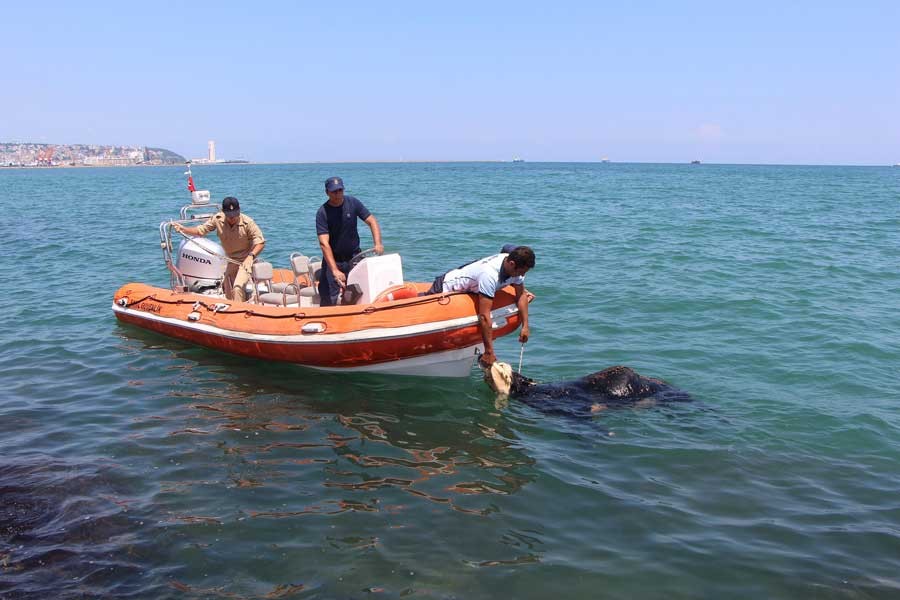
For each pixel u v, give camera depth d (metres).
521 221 21.03
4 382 6.62
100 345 7.82
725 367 7.09
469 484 4.61
